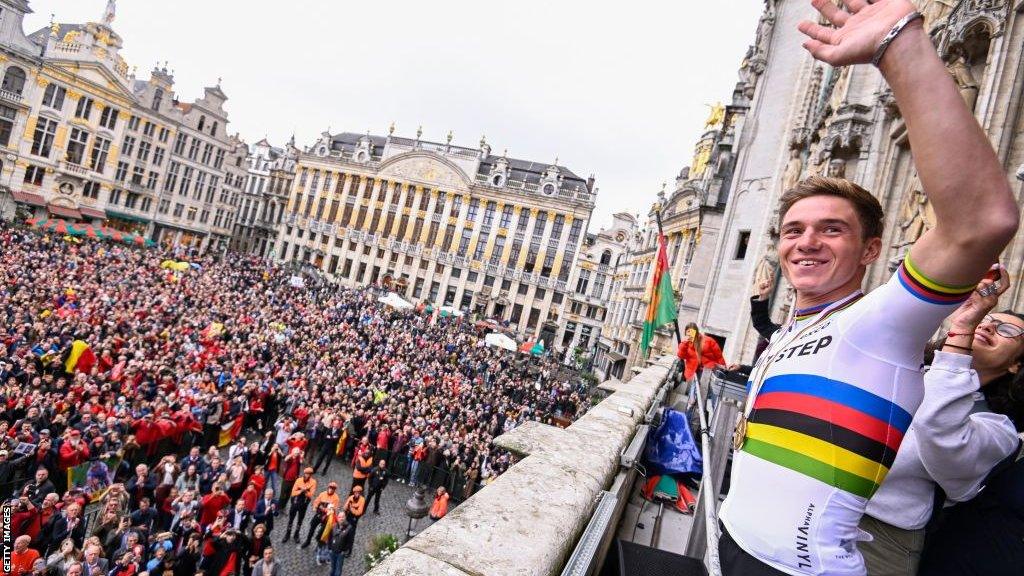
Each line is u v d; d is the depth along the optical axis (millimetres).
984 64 7176
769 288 4363
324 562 12859
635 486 5332
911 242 8258
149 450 13359
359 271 71250
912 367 1437
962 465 1753
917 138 1201
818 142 13656
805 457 1479
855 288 1714
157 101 58344
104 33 50344
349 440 18406
